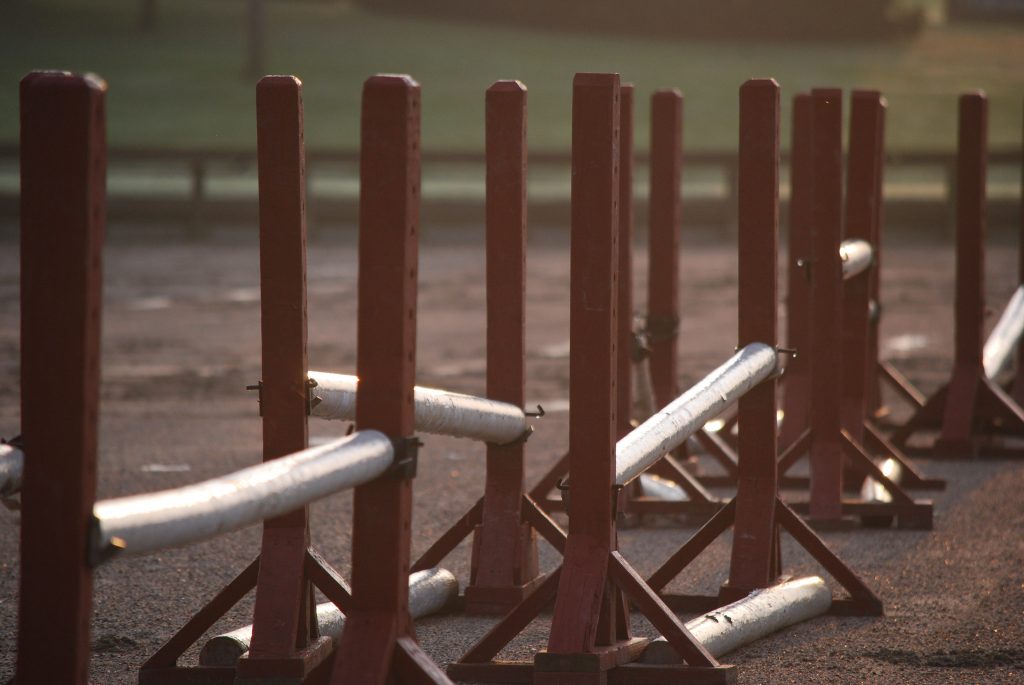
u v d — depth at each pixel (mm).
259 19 89812
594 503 8773
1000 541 13539
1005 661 9656
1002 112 83750
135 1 127875
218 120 75875
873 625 10609
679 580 12266
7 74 91188
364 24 120875
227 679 8961
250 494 6039
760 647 10031
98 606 11180
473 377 23766
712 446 16234
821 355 14180
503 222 10461
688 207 47969
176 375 24078
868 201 15586
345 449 6707
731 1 114250
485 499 11070
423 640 10281
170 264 39719
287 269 8625
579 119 8383
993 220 47688
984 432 18734
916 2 146750
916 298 33312
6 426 19469
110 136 69125
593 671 8602
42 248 5438
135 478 16344
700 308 31781
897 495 14133
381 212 6930
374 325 7023
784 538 13672
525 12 119938
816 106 13359
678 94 15703
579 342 8578
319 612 9641
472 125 75062
